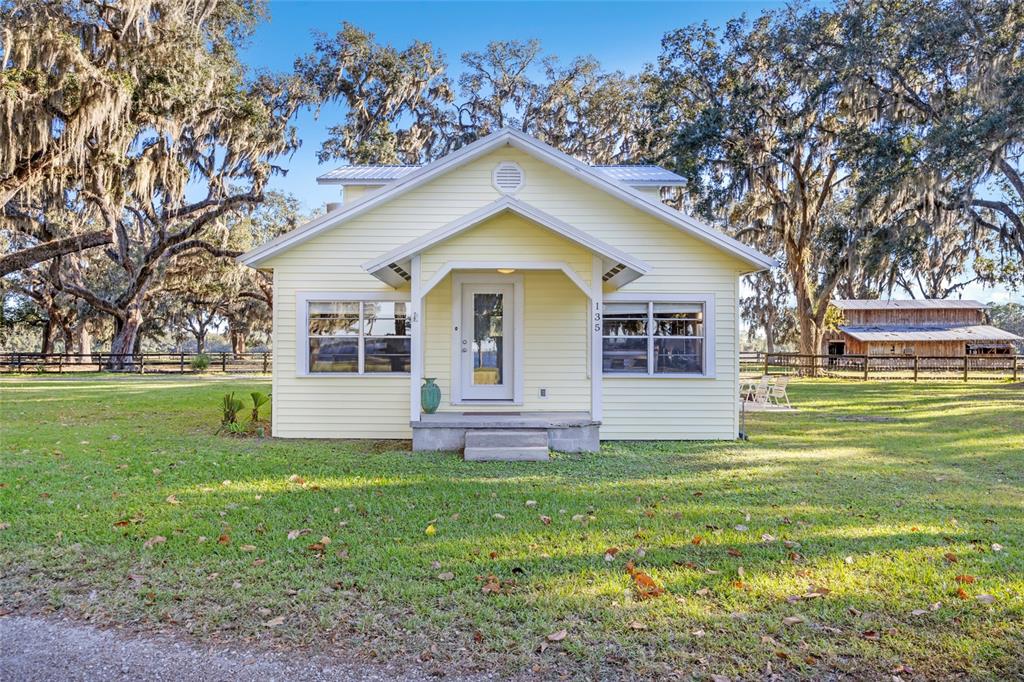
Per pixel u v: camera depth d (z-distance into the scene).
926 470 7.08
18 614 3.34
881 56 19.19
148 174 17.06
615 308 9.74
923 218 19.23
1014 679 2.73
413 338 8.35
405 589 3.62
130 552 4.21
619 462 7.59
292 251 9.62
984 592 3.61
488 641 3.04
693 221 9.48
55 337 36.88
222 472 6.71
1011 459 7.75
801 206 24.20
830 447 8.79
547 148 9.55
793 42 21.28
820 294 26.02
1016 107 15.16
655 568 3.97
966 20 17.34
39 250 20.83
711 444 9.12
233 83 18.64
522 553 4.22
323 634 3.12
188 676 2.76
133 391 16.86
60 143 15.42
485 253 8.38
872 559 4.12
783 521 4.99
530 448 7.78
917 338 31.33
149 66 15.84
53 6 14.45
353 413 9.62
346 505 5.44
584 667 2.82
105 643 3.05
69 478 6.28
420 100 26.67
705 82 23.45
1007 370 24.56
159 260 26.62
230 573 3.86
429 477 6.62
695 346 9.74
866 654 2.93
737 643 3.02
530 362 9.70
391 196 9.59
